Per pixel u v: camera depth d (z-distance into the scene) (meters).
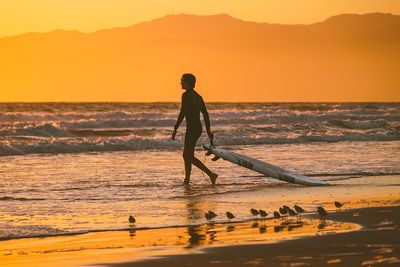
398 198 29.64
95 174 39.00
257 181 35.81
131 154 53.88
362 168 41.69
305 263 17.66
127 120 96.44
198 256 18.88
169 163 45.88
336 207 26.98
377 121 93.38
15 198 29.81
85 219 25.03
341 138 71.50
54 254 19.52
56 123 91.44
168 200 29.41
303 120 111.06
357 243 19.91
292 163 45.03
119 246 20.52
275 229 22.78
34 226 23.67
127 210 26.88
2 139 64.44
